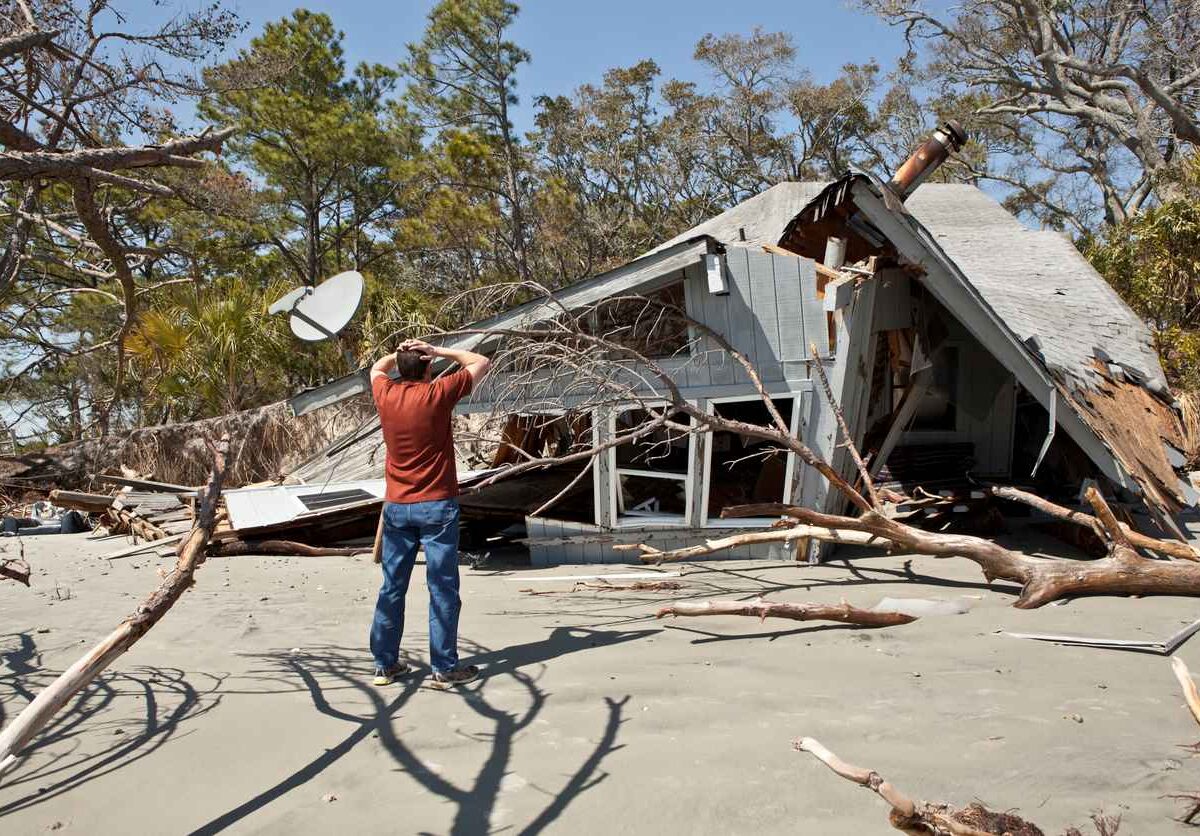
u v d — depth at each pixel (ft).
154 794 9.48
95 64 35.70
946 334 31.78
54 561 30.25
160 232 96.22
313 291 26.86
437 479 13.44
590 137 134.92
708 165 144.05
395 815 8.87
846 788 9.07
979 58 109.81
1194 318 56.49
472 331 22.88
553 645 15.76
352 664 14.76
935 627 16.10
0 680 13.89
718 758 10.00
